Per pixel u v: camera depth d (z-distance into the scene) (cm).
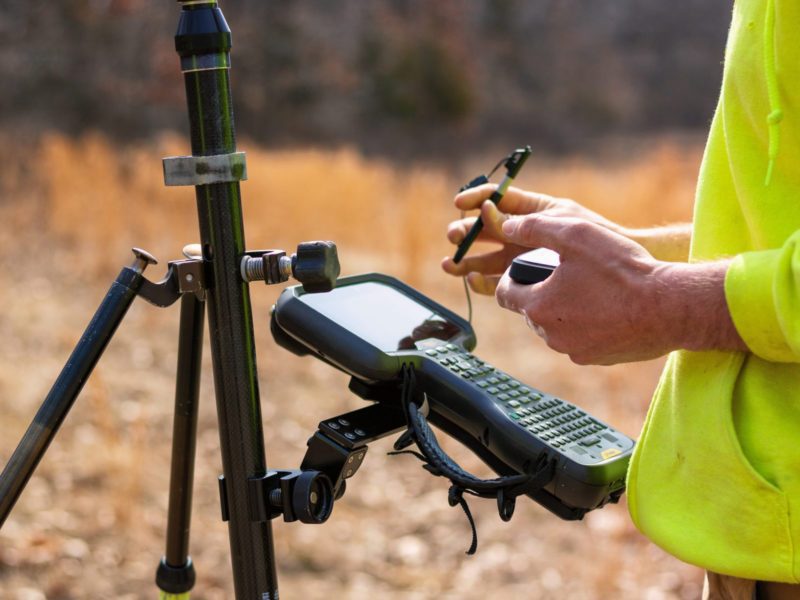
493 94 2880
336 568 356
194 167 100
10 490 104
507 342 638
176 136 1736
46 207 946
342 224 971
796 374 96
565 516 110
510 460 110
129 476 396
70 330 607
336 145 2344
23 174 1162
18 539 341
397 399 115
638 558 354
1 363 527
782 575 96
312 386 541
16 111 1744
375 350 110
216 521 381
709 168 105
